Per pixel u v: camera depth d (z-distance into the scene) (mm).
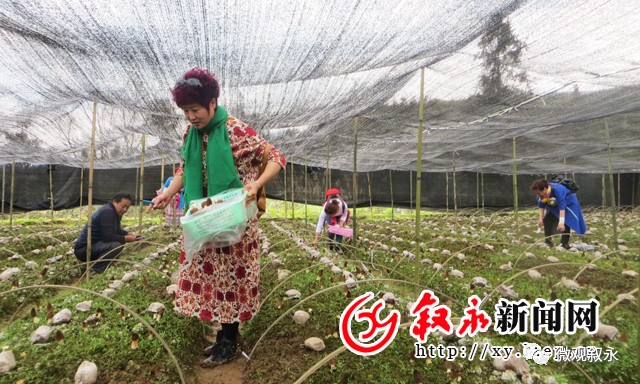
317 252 5430
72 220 11914
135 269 4703
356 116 5449
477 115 5246
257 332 2852
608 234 7898
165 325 2807
